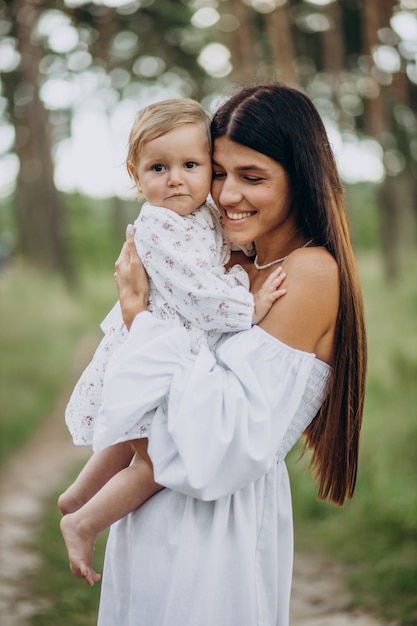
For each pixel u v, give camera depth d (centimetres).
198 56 2064
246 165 214
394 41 1622
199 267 214
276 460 224
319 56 1784
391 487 603
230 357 207
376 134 1638
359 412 229
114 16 1773
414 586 480
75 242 3672
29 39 1888
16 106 2481
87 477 236
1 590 516
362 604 478
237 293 213
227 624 211
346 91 1880
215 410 200
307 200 220
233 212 219
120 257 224
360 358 223
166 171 225
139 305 217
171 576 210
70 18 1744
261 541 220
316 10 1689
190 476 198
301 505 654
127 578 227
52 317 1628
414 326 946
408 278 1309
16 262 3055
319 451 237
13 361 1204
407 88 1716
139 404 203
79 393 231
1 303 1478
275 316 212
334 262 218
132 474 215
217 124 220
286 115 215
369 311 1112
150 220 220
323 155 219
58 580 536
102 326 233
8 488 791
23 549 603
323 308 214
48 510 713
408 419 675
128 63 2128
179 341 208
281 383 209
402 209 2491
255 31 1733
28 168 2947
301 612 480
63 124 2997
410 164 2017
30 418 1039
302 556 577
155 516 214
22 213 3059
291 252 225
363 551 556
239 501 213
